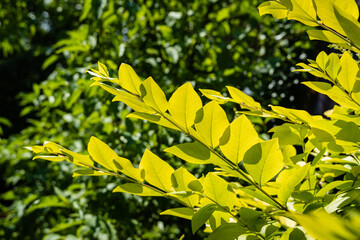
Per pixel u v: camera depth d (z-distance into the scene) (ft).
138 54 5.74
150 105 1.82
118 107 4.60
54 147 1.89
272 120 5.09
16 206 5.91
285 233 1.81
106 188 4.70
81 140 5.16
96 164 4.86
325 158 2.13
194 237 4.81
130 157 4.63
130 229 4.87
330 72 1.96
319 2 1.76
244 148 1.82
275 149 1.80
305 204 1.95
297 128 2.07
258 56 5.81
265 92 5.53
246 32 5.37
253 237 1.84
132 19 5.67
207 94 2.12
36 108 7.18
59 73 5.76
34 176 5.82
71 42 5.23
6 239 5.83
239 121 1.80
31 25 7.90
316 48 5.03
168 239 5.53
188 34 5.66
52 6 7.57
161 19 5.84
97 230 4.42
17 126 18.62
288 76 5.49
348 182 1.99
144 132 4.79
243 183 4.39
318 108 4.56
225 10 5.48
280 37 5.79
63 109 6.71
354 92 1.87
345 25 1.72
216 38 5.65
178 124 1.83
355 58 2.25
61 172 5.94
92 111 5.10
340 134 1.86
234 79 4.86
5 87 20.47
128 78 1.82
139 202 4.63
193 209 1.93
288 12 1.91
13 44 7.82
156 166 1.87
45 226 6.14
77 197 5.07
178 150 1.84
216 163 1.85
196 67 5.68
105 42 5.41
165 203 4.61
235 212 1.96
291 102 5.51
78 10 7.36
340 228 1.46
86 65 5.15
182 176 1.87
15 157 7.23
